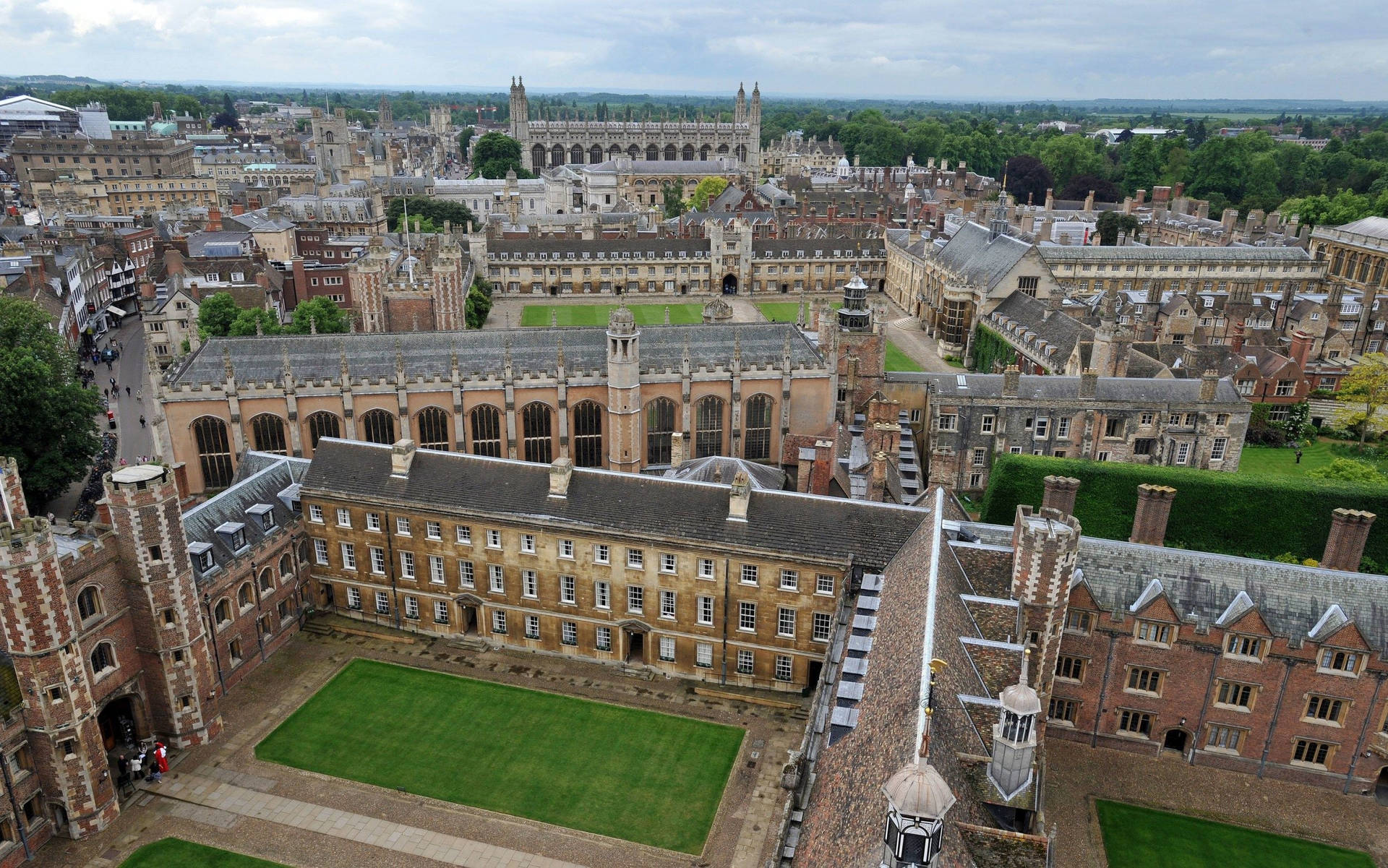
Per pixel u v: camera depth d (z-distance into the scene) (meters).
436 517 80.69
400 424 104.12
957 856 36.69
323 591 86.88
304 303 146.62
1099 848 59.28
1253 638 63.72
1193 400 112.94
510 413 106.19
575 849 59.34
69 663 57.47
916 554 63.81
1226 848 59.66
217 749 68.12
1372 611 63.66
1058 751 68.56
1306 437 134.50
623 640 79.56
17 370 96.94
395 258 188.88
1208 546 94.94
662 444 111.25
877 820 36.81
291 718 71.81
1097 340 126.19
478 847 59.38
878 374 115.56
